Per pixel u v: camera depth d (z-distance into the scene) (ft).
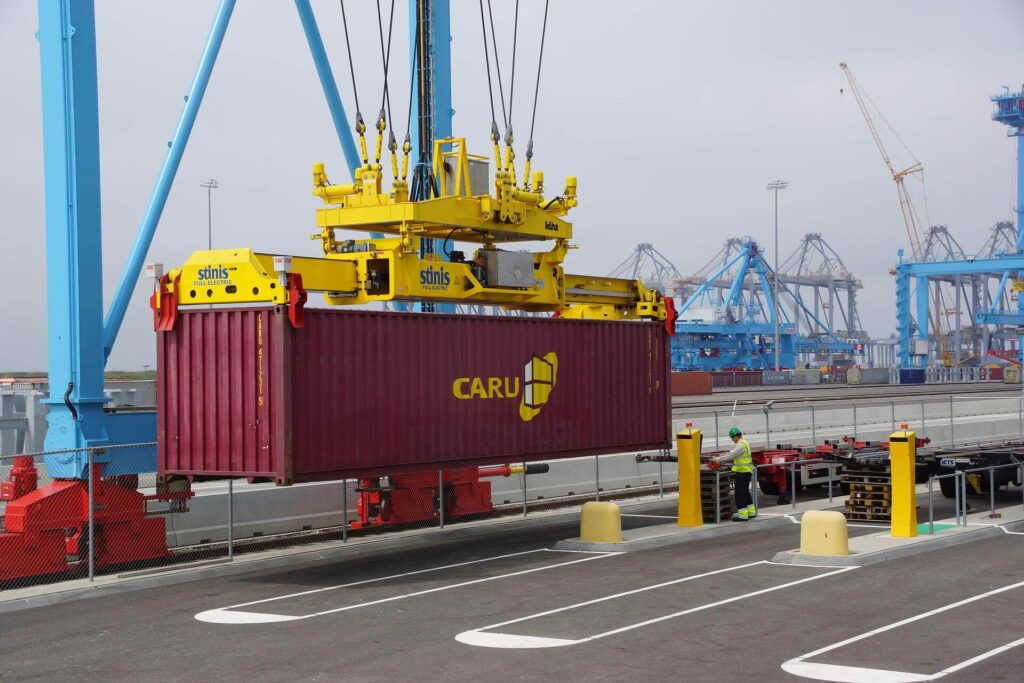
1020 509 76.69
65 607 47.88
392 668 35.19
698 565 55.42
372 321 55.21
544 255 68.44
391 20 61.77
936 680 32.48
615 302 73.46
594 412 68.13
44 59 55.21
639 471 93.76
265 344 51.21
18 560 51.37
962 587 47.88
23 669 36.50
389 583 52.34
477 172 65.21
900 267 402.72
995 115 413.80
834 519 55.31
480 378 60.85
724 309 493.36
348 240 61.82
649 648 37.35
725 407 164.45
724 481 71.72
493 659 36.19
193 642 39.99
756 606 44.45
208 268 53.26
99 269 55.77
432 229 63.77
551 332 65.46
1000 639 37.86
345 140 79.66
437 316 58.65
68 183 54.85
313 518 69.26
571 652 36.99
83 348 55.06
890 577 50.65
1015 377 399.24
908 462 61.36
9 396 93.50
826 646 37.17
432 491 72.28
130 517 56.54
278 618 44.16
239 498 65.16
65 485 54.24
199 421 53.16
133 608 47.24
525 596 48.01
